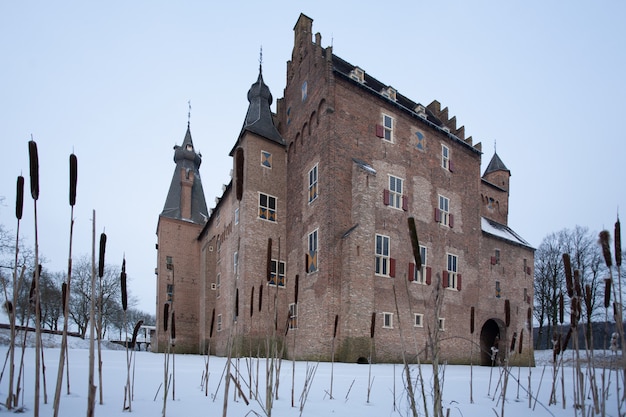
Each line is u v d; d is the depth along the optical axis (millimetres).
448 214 27500
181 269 40000
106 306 56625
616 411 6812
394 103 25656
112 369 11352
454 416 6148
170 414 5359
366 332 20031
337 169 22453
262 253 24891
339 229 21719
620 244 4148
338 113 23219
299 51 27891
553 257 48500
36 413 4027
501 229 34875
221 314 30688
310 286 22172
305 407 6312
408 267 23891
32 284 5262
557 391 9750
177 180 43688
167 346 4988
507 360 6562
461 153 29859
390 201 24328
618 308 4230
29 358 14023
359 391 8344
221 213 33656
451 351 25203
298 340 22406
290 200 26359
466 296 27250
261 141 26797
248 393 7605
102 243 4488
